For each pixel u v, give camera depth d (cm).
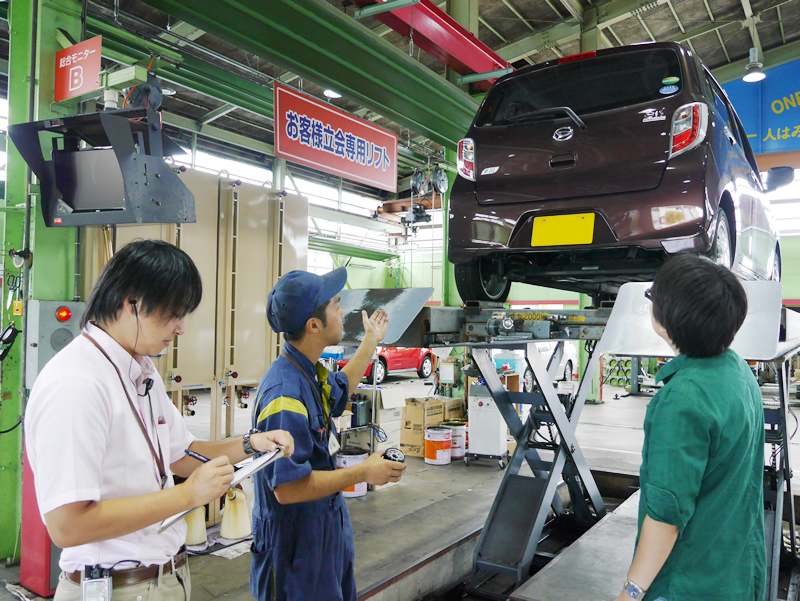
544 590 249
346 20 418
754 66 777
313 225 1484
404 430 612
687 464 116
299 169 1434
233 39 399
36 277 325
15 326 349
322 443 156
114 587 116
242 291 414
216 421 399
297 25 398
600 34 835
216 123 1172
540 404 352
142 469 116
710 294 125
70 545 98
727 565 124
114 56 516
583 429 799
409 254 2003
